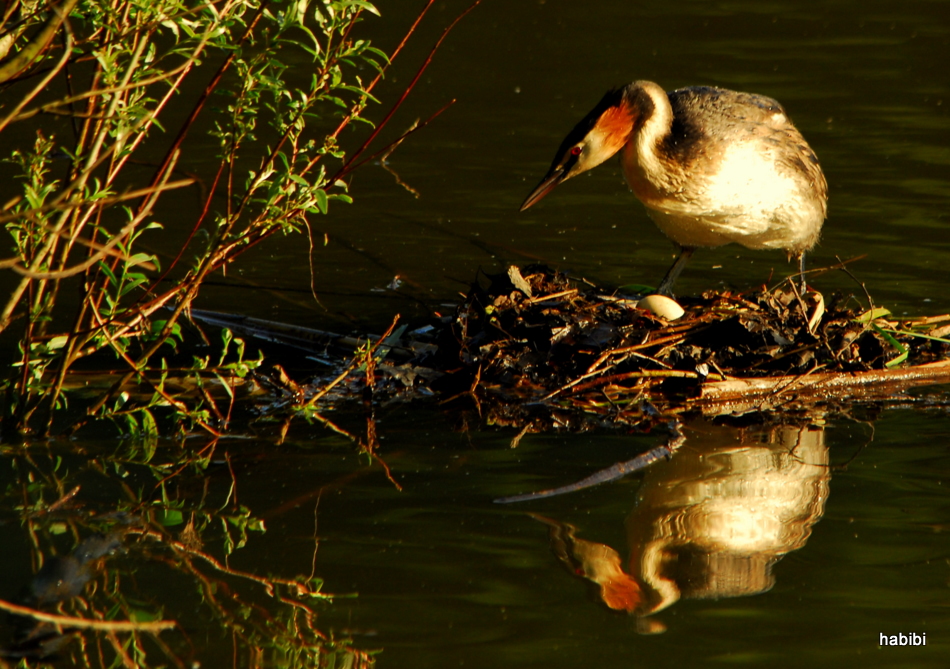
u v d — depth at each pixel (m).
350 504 7.82
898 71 22.11
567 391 10.16
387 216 15.57
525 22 25.73
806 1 27.34
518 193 16.56
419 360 10.74
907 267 13.63
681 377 10.24
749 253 14.55
